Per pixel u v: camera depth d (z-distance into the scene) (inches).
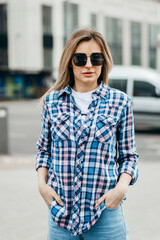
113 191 70.1
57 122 72.7
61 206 73.0
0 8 1273.4
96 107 73.1
